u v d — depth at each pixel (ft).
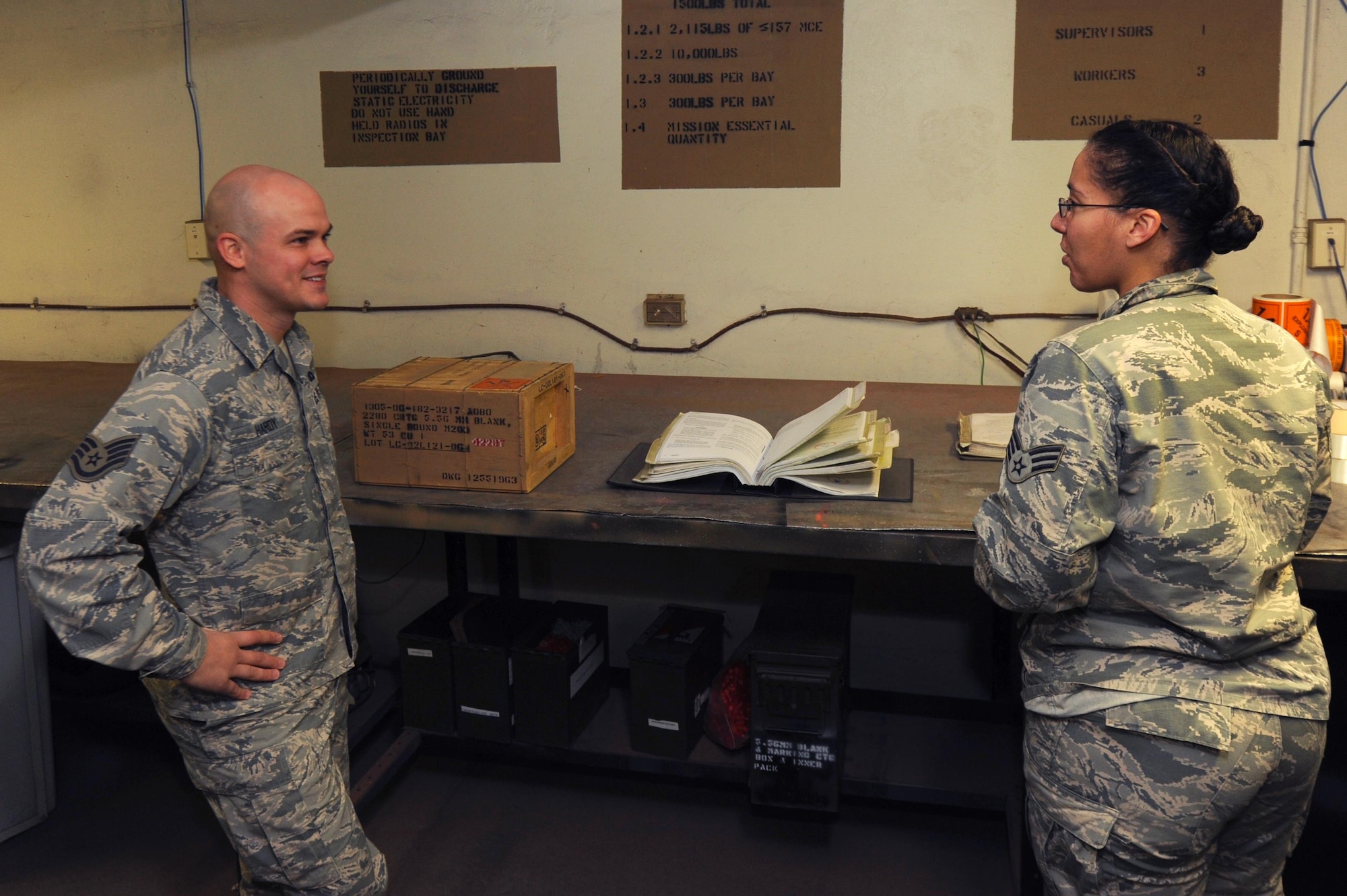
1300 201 7.97
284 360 5.04
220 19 9.27
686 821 7.86
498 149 9.07
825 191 8.62
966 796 7.05
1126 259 4.20
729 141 8.68
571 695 7.54
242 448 4.80
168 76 9.46
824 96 8.46
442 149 9.15
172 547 4.86
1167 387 3.86
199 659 4.65
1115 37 7.98
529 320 9.39
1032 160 8.25
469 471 6.11
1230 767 3.97
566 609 8.23
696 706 7.58
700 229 8.89
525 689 7.53
